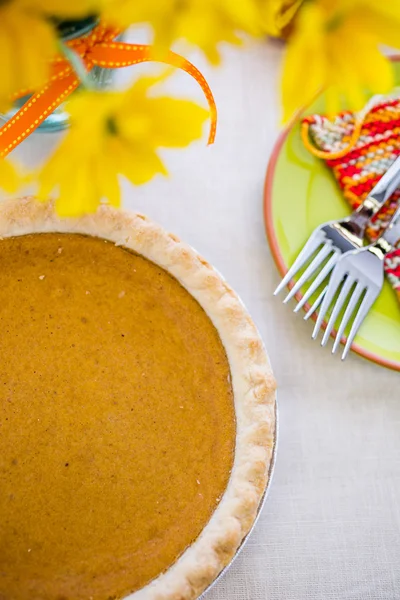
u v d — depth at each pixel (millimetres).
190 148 624
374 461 604
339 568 592
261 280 618
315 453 604
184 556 570
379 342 602
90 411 587
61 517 577
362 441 605
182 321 596
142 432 587
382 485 602
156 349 594
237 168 625
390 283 610
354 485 601
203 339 594
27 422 583
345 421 607
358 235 608
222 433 587
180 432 588
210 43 390
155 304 597
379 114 617
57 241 589
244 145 627
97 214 583
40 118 482
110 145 441
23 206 578
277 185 612
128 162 445
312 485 600
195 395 591
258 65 628
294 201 614
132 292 596
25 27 393
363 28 380
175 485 583
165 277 597
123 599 566
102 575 572
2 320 589
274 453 583
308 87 397
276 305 615
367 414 608
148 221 593
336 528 596
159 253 589
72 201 451
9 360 587
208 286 588
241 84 628
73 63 443
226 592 588
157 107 437
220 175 625
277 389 607
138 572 572
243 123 628
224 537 562
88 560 574
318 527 596
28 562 572
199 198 622
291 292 597
